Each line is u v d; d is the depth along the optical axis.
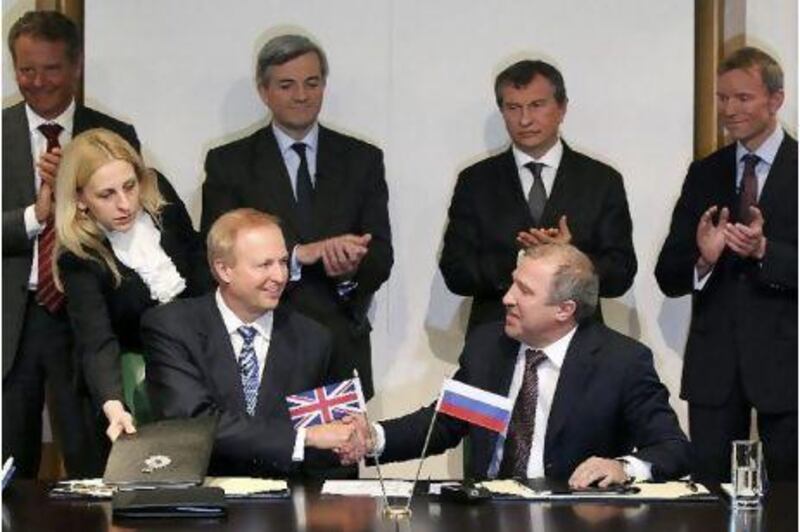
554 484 4.01
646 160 6.28
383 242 5.76
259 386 4.41
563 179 5.78
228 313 4.45
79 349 4.79
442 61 6.29
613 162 6.29
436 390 6.33
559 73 5.83
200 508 3.60
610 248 5.71
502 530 3.48
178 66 6.25
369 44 6.29
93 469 5.23
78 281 4.76
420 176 6.30
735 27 6.21
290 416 4.31
